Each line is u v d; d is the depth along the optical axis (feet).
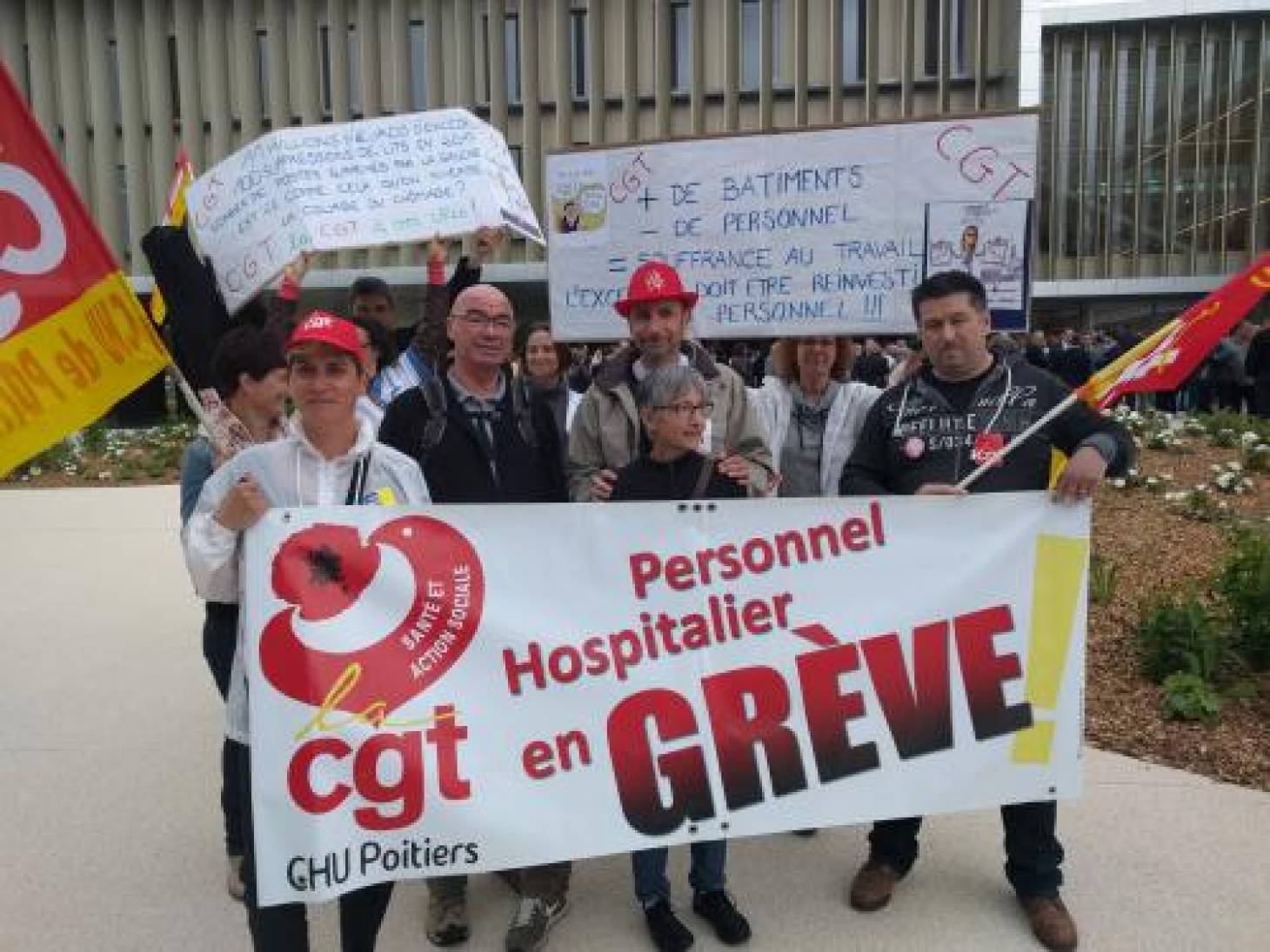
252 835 9.20
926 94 87.30
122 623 23.77
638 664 10.30
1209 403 57.31
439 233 15.16
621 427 12.60
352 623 9.38
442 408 11.70
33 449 10.20
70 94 91.91
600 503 10.19
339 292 88.22
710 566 10.52
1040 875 11.25
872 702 10.84
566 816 10.04
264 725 9.08
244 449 10.03
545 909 11.26
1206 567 23.86
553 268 15.20
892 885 11.92
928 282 11.30
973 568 10.97
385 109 91.91
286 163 15.07
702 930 11.47
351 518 9.37
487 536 9.88
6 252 10.07
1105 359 57.21
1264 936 11.09
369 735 9.40
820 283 14.20
